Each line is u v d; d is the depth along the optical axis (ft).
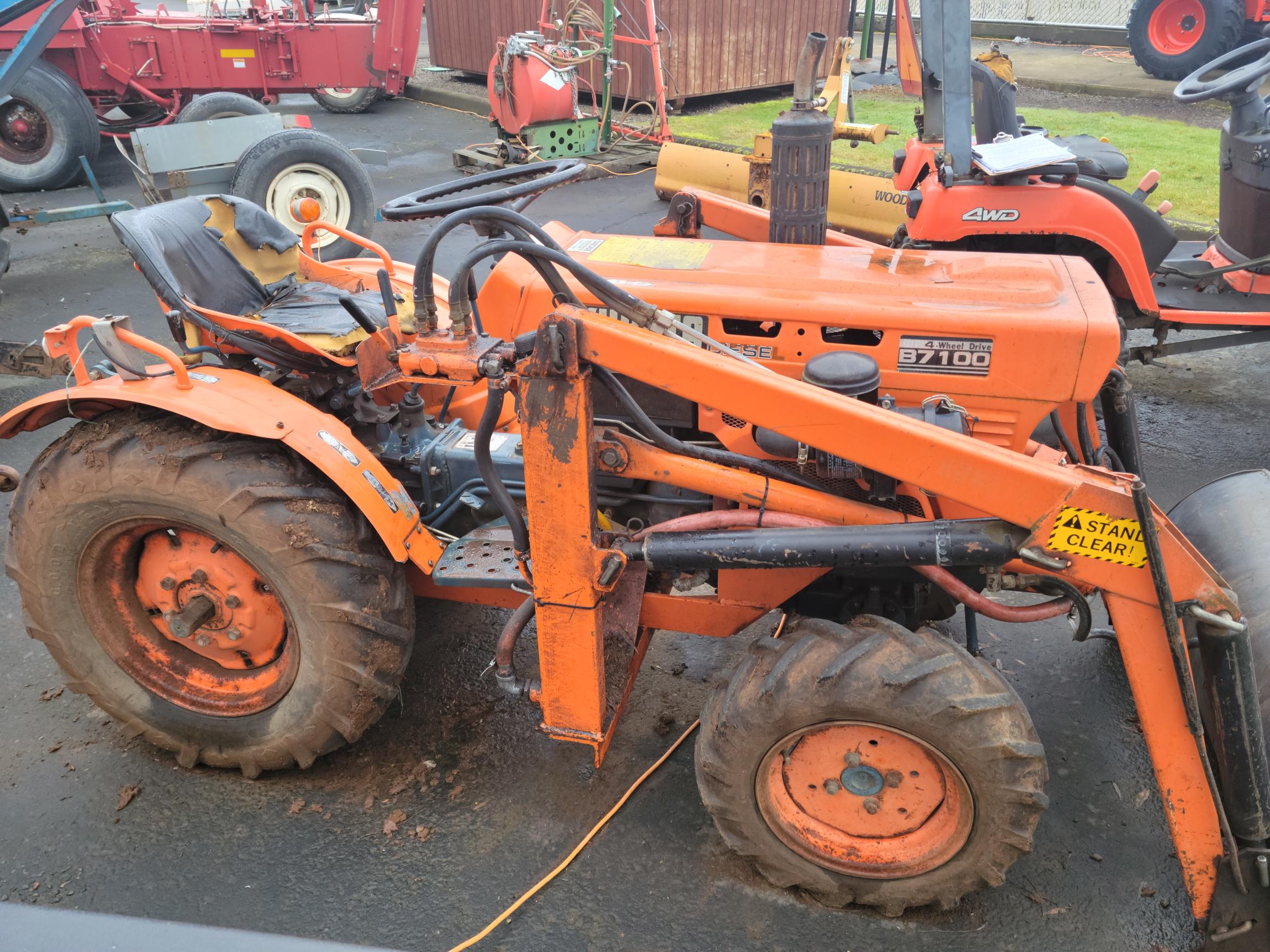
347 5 53.06
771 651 7.33
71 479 8.18
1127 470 9.43
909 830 7.47
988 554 6.72
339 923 7.62
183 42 32.24
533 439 6.79
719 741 7.32
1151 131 31.91
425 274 7.11
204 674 9.03
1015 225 14.25
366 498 8.01
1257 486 8.89
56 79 27.61
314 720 8.46
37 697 10.14
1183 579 6.53
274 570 8.03
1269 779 6.86
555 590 7.29
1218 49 37.09
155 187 23.02
